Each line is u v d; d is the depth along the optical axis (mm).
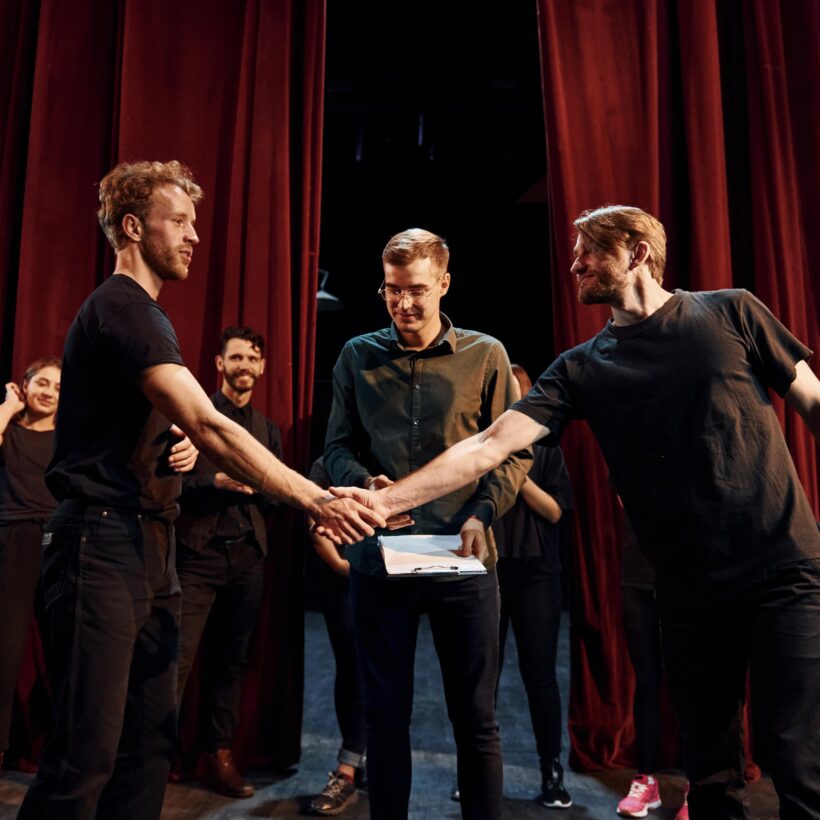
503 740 2969
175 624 1655
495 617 1808
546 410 1673
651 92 2748
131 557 1527
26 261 2729
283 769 2631
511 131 5109
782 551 1438
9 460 2484
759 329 1529
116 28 2865
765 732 1411
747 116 2830
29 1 2900
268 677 2662
